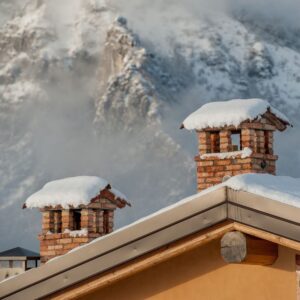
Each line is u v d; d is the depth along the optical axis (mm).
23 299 15125
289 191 14578
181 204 14484
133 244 14672
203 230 14617
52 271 15008
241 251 14547
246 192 14172
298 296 14844
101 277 15141
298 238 13875
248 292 15141
